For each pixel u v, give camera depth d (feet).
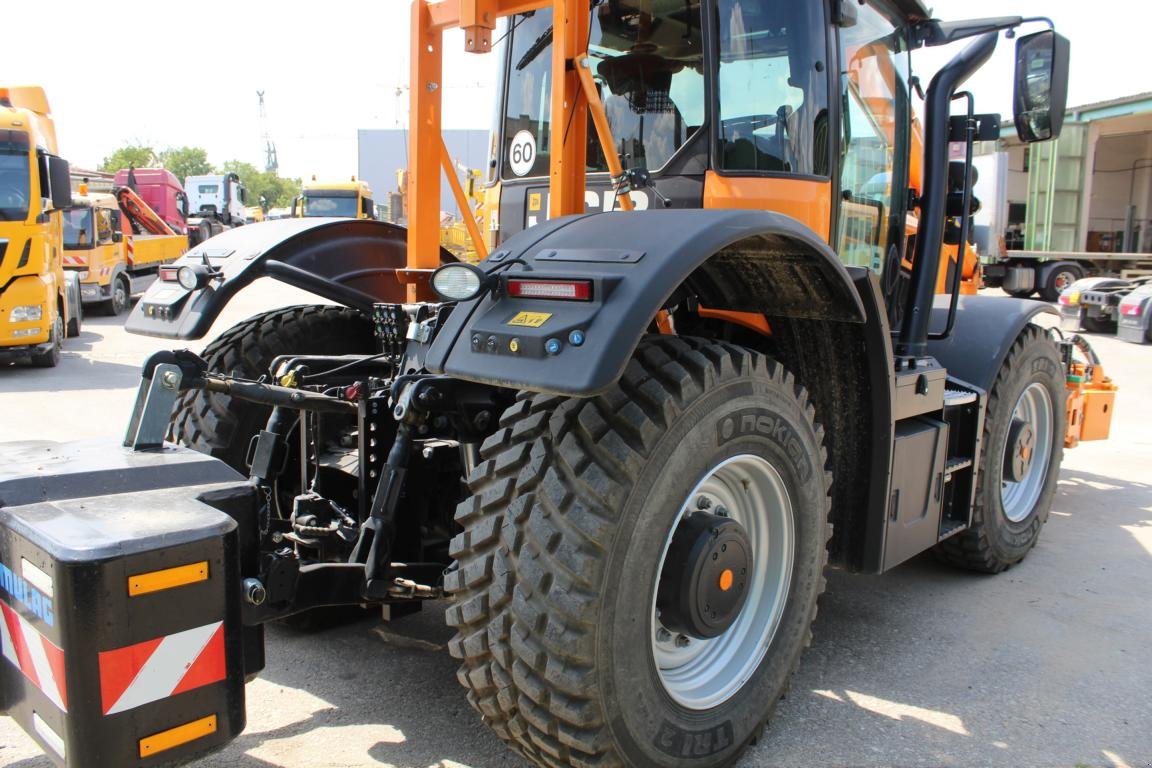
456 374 6.62
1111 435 24.64
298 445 10.52
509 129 11.80
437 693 9.37
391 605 8.75
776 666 8.50
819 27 9.52
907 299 12.09
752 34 9.43
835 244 10.10
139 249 60.13
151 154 242.17
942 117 12.00
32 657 6.02
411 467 8.84
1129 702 9.60
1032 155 63.93
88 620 5.58
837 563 10.23
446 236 28.86
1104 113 60.95
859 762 8.38
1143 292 44.70
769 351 10.30
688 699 7.72
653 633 7.21
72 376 32.37
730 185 9.33
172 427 10.92
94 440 7.57
